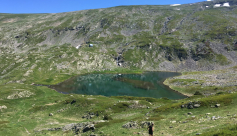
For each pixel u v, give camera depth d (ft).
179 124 94.73
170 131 83.92
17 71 552.41
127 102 223.71
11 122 186.29
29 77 524.52
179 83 418.92
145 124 106.01
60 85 462.19
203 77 448.65
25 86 371.15
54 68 634.84
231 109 110.32
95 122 137.39
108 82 495.41
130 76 604.49
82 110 216.13
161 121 110.22
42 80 509.35
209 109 127.03
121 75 629.92
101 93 370.32
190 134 68.13
